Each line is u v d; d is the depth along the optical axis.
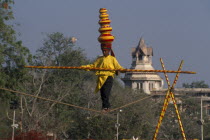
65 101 130.38
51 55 140.25
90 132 136.12
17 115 108.88
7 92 100.19
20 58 100.56
